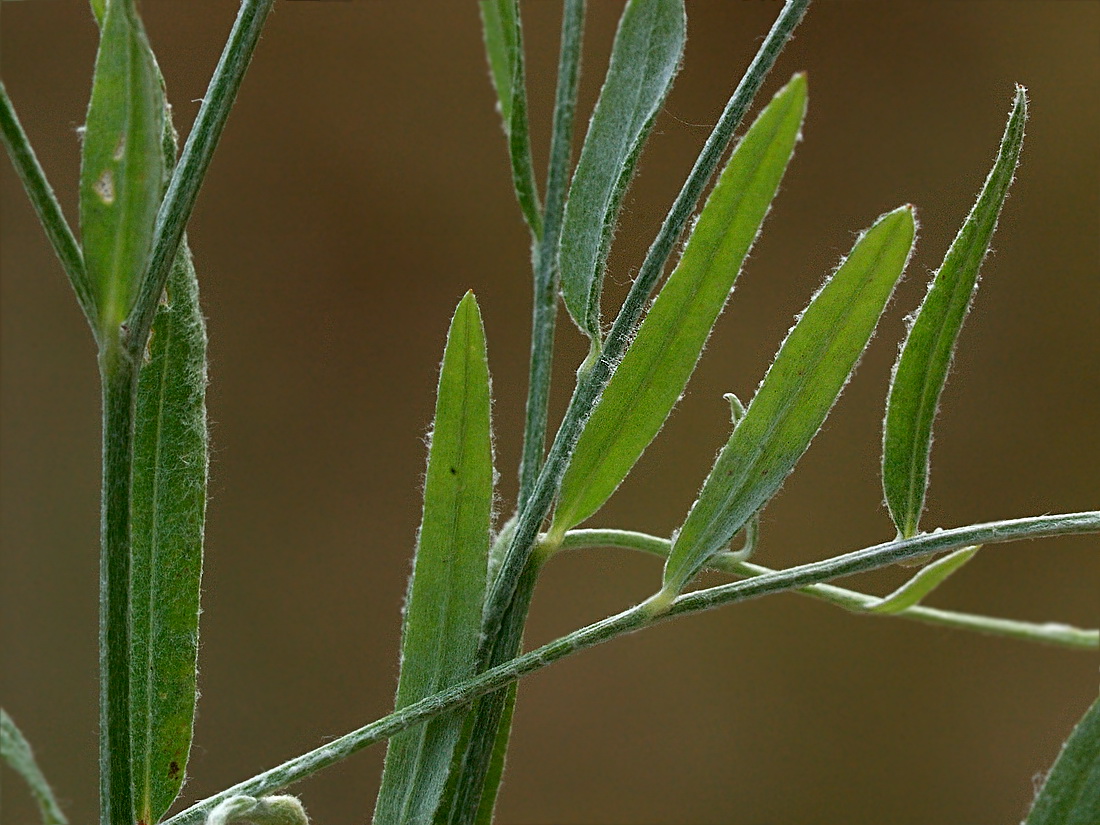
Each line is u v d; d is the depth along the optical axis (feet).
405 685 1.02
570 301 1.03
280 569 1.88
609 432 1.01
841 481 1.85
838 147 1.87
